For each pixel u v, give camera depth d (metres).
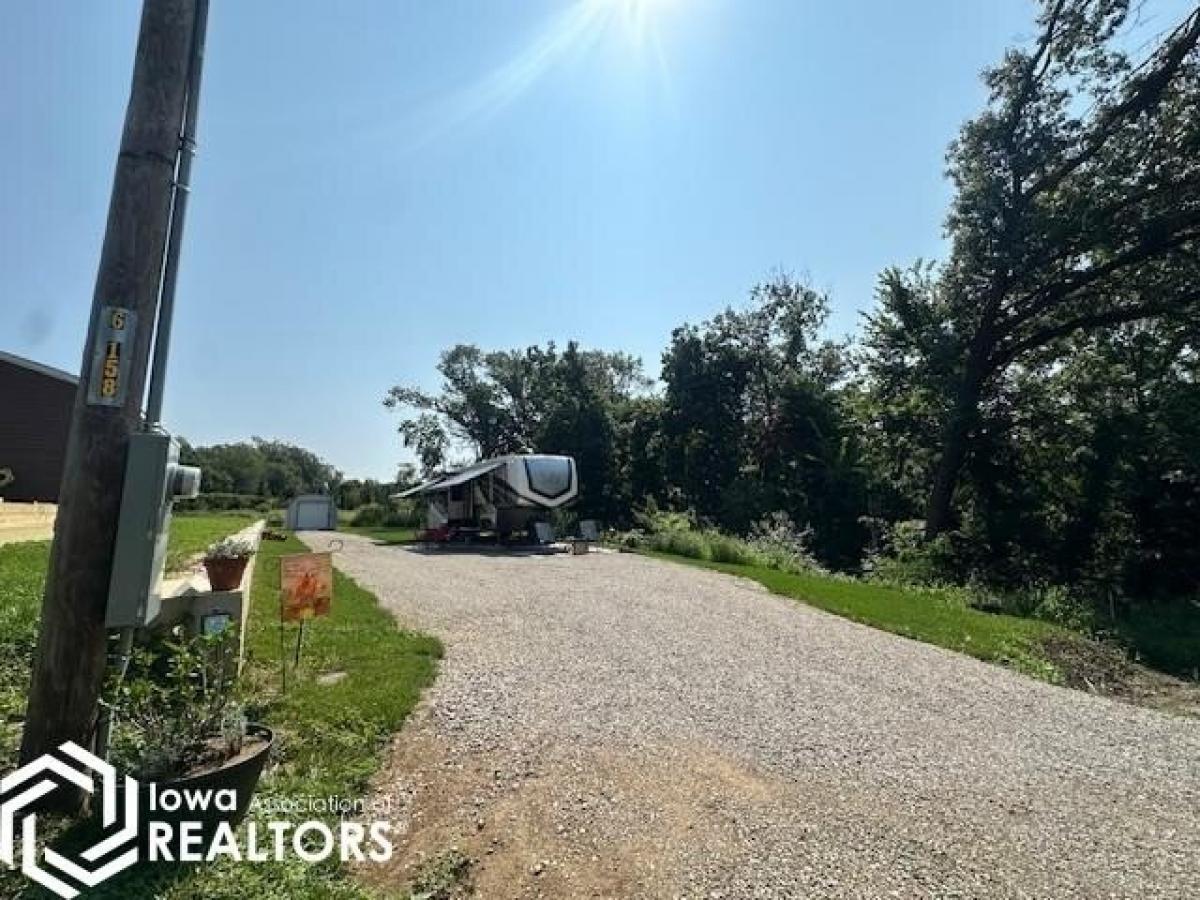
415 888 3.53
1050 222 23.25
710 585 14.79
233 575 5.75
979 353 26.19
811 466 35.31
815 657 8.81
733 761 5.20
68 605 3.48
